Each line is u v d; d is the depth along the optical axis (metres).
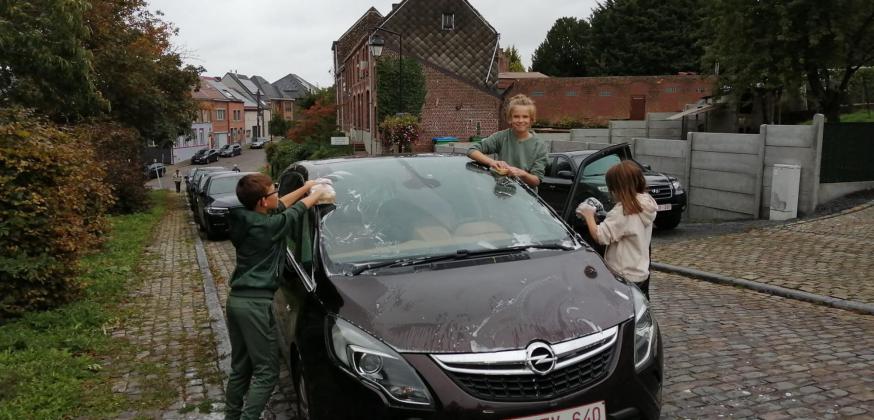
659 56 52.53
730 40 21.88
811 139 11.41
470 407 2.87
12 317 6.77
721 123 28.75
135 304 7.99
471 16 40.47
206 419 4.32
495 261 3.70
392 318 3.17
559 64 67.50
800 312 6.35
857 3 18.81
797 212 11.67
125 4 27.64
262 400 3.77
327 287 3.55
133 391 4.87
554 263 3.70
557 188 11.28
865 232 9.76
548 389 2.96
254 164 69.56
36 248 7.11
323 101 54.25
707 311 6.51
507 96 40.88
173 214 25.11
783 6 19.36
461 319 3.12
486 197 4.41
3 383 4.72
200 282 9.59
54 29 14.80
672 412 4.11
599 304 3.34
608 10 54.75
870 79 25.27
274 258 3.80
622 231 4.23
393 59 34.22
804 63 20.59
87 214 11.63
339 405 3.10
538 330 3.06
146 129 29.17
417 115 34.47
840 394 4.28
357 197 4.27
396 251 3.83
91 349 5.94
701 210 13.74
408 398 2.92
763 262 8.54
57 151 7.45
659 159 14.76
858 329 5.70
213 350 5.91
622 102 40.53
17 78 14.84
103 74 24.89
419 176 4.54
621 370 3.14
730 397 4.31
